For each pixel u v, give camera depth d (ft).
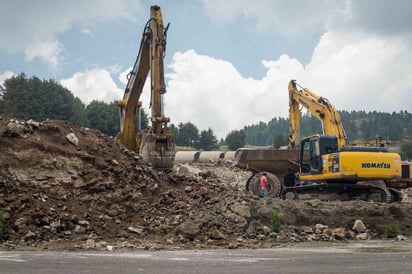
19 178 47.67
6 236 42.09
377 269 29.45
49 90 253.65
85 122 263.08
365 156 68.39
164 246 41.75
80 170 50.93
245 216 50.03
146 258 33.83
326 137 72.54
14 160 48.85
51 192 47.62
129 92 73.87
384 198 69.00
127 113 74.79
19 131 51.70
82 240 43.14
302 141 77.20
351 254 37.40
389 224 53.78
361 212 55.21
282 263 31.89
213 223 47.50
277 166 84.38
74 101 268.82
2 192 45.50
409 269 29.50
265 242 46.14
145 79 71.87
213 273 27.73
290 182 81.05
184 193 54.65
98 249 39.27
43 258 33.30
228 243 44.01
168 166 62.85
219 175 98.22
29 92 247.09
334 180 71.00
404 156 412.36
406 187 84.38
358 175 67.92
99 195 49.42
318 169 71.97
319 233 50.31
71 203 47.37
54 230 43.60
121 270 28.45
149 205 50.93
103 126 268.21
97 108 273.95
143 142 63.36
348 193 71.26
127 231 45.96
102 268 29.12
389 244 45.98
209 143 429.79
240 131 448.65
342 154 68.39
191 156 148.15
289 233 49.37
